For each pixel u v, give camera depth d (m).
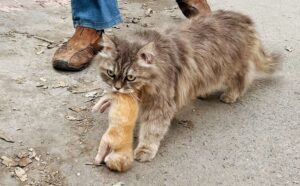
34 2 1.31
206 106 0.88
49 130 0.77
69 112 0.82
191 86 0.80
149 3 1.39
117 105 0.69
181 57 0.76
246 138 0.79
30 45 1.06
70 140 0.75
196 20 0.85
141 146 0.73
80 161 0.70
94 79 0.94
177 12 1.34
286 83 0.98
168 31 0.80
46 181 0.66
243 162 0.73
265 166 0.73
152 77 0.70
